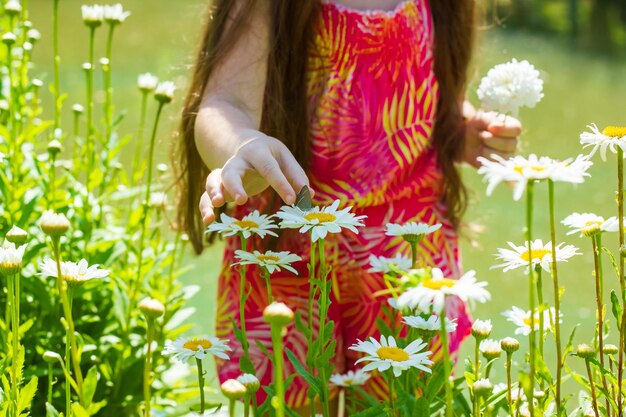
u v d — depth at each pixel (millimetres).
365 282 1821
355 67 1826
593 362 1190
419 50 1889
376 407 1278
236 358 1825
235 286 1861
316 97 1828
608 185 4348
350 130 1825
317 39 1818
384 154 1841
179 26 7996
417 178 1897
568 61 7105
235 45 1762
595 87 6273
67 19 8055
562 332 2881
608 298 3172
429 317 1283
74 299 2035
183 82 2020
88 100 2145
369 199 1825
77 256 2041
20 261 1263
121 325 2020
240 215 1860
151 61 6457
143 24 8055
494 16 2246
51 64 6207
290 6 1782
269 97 1779
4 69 2480
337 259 1815
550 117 5457
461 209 2008
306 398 1835
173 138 1909
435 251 1896
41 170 2125
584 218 1240
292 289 1819
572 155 4633
